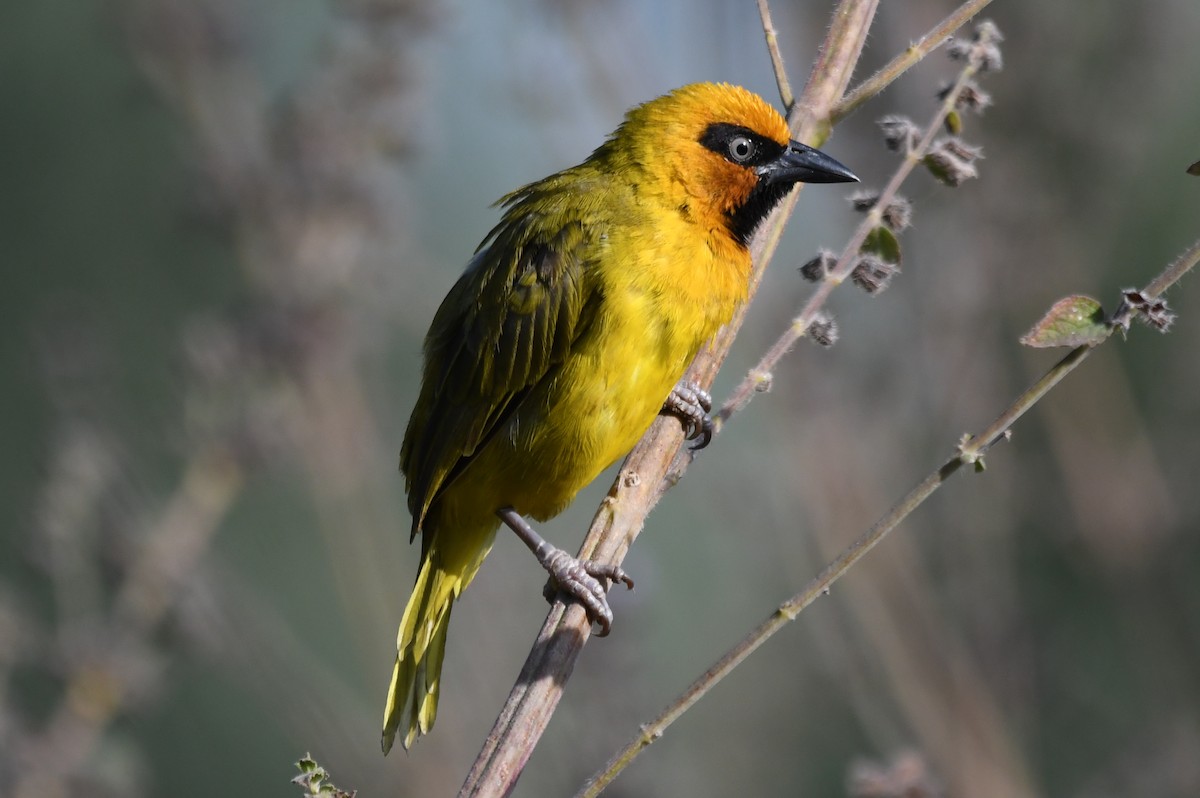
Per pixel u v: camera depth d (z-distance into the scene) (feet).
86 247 55.72
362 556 41.19
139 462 40.14
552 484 30.99
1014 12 43.86
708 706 49.73
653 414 30.19
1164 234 47.73
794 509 42.60
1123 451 44.88
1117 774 42.80
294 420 38.34
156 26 38.88
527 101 40.16
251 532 52.39
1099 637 44.93
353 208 38.70
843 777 48.16
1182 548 44.73
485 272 31.37
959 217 43.34
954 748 39.14
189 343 38.34
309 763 20.31
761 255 30.63
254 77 40.04
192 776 51.01
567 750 37.58
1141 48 43.86
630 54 40.63
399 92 39.14
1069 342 21.26
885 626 40.22
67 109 56.85
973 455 21.26
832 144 43.01
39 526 36.29
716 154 30.19
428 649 32.04
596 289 29.94
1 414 51.83
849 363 42.96
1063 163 43.83
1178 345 48.06
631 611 38.01
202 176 38.52
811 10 41.52
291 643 38.88
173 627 36.65
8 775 34.55
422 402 32.50
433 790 39.11
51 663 35.73
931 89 41.55
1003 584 43.50
